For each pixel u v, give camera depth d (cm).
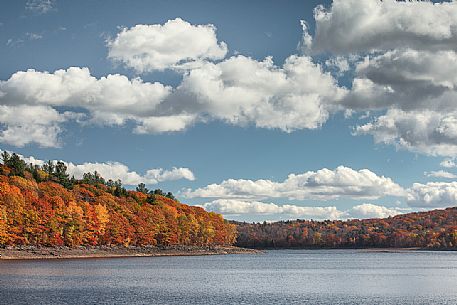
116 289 9656
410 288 10581
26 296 8331
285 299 8625
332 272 15825
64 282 10562
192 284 11081
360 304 8094
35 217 18938
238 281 12038
